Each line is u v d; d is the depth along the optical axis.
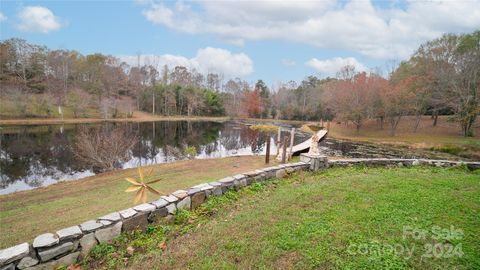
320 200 3.84
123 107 41.31
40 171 11.64
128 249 2.69
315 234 2.77
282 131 31.75
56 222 4.93
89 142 11.73
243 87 62.47
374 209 3.42
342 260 2.30
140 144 19.28
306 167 6.27
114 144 12.23
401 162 7.22
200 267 2.29
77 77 44.00
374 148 19.45
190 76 65.00
